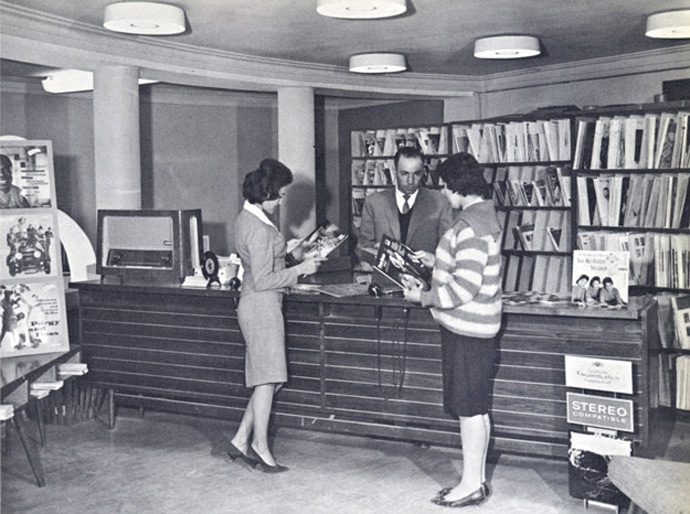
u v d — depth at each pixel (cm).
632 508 334
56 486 449
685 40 726
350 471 468
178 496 430
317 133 1162
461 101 972
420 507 412
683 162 609
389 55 757
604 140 662
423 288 429
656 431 457
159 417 596
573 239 694
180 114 1079
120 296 564
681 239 605
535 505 413
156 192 1062
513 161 748
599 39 719
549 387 435
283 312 505
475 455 407
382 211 542
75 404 580
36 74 870
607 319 416
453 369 400
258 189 450
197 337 538
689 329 599
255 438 466
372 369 481
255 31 654
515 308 432
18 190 504
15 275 500
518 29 666
